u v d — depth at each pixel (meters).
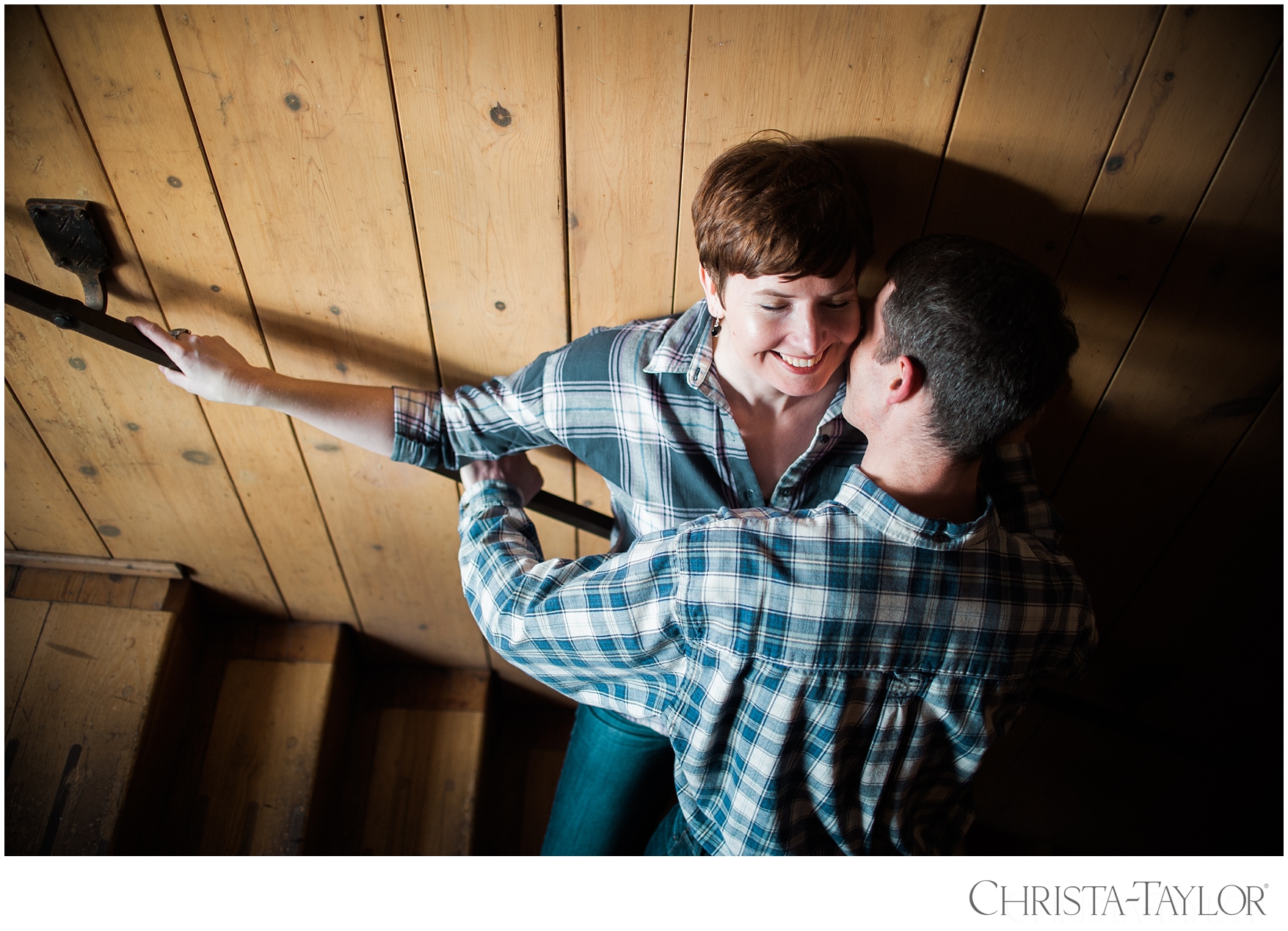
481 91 0.88
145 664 1.45
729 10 0.81
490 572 0.91
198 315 1.09
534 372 1.00
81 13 0.84
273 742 1.57
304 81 0.88
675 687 0.88
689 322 0.95
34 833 1.38
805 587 0.77
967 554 0.79
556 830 1.36
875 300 0.82
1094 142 0.87
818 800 0.88
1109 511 1.23
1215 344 1.02
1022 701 0.93
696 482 1.01
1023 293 0.72
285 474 1.32
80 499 1.37
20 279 1.00
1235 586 1.29
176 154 0.93
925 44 0.82
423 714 1.75
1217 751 1.50
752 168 0.78
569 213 0.97
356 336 1.11
